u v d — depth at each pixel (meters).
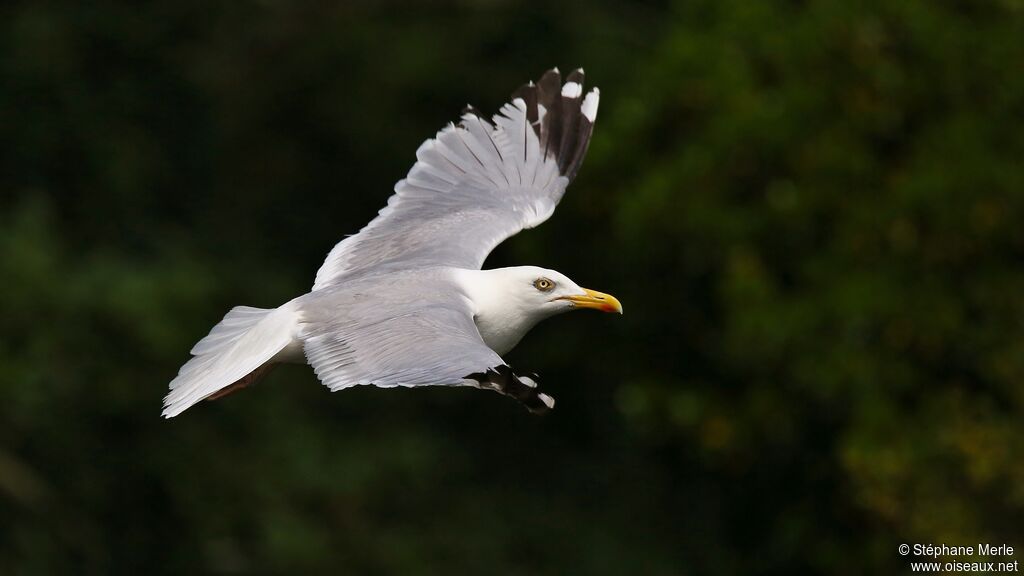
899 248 13.42
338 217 19.55
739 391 14.30
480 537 17.05
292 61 19.48
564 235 14.66
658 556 17.12
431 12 19.48
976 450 13.09
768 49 14.11
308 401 17.61
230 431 16.81
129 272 17.06
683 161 13.78
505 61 19.05
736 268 13.52
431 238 8.95
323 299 8.00
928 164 13.55
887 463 13.12
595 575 17.05
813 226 13.67
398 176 19.17
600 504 17.72
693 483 17.45
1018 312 13.38
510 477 18.00
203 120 19.30
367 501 16.88
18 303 16.23
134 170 18.72
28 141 18.41
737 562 16.03
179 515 16.48
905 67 14.00
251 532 16.47
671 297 14.54
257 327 7.94
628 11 19.61
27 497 16.28
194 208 19.06
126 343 16.47
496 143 9.62
